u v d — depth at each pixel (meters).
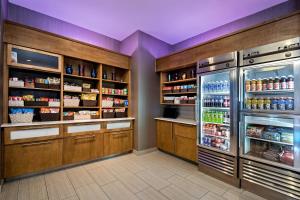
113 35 3.74
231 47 2.35
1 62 2.09
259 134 2.09
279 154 1.95
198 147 2.67
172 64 3.36
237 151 2.17
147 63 3.62
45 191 1.99
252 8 2.64
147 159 3.15
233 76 2.20
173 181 2.30
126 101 3.63
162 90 3.77
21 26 2.30
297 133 1.71
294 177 1.71
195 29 3.42
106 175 2.45
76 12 2.83
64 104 2.76
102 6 2.64
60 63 2.68
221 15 2.87
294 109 1.73
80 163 2.84
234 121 2.19
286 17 1.84
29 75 2.68
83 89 3.00
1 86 2.12
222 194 1.99
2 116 2.18
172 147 3.31
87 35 3.45
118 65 3.45
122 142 3.35
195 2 2.50
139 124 3.43
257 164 1.98
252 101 2.12
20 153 2.21
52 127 2.48
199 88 2.71
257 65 1.99
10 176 2.13
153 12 2.79
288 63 1.78
